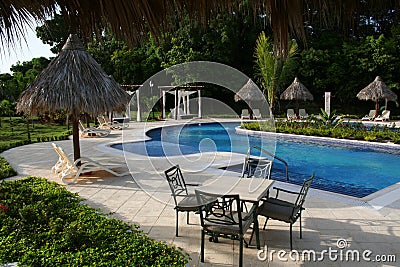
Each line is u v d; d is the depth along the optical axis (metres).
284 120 18.78
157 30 1.48
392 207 5.29
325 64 25.42
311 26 1.55
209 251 3.92
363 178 8.55
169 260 3.26
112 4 1.43
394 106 24.48
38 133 19.05
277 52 1.48
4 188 5.76
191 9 1.51
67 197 5.46
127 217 5.00
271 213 4.07
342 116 15.21
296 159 10.97
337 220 4.80
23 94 7.38
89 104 6.84
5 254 3.32
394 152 11.27
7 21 1.73
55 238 3.68
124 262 3.13
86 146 12.38
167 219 4.92
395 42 23.22
